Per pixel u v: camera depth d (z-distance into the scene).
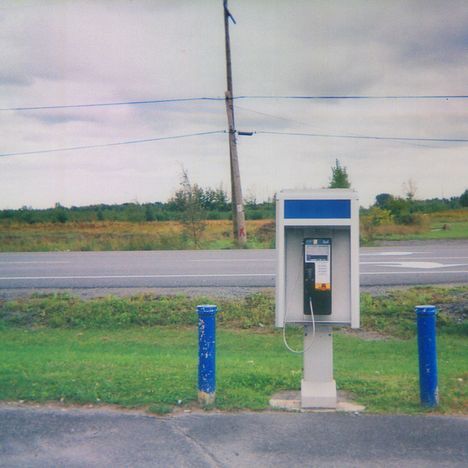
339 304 6.81
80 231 39.50
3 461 5.25
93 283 15.23
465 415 6.27
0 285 15.12
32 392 6.89
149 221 45.62
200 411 6.39
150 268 17.89
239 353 10.38
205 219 30.25
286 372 8.12
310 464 5.14
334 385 6.64
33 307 13.07
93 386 7.11
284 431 5.84
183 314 12.70
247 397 6.77
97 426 5.98
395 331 11.96
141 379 7.46
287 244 6.93
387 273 16.30
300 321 6.80
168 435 5.76
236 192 29.23
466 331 11.84
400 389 7.20
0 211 48.72
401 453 5.34
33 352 10.11
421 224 39.34
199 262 19.33
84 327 12.34
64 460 5.26
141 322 12.52
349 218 6.67
